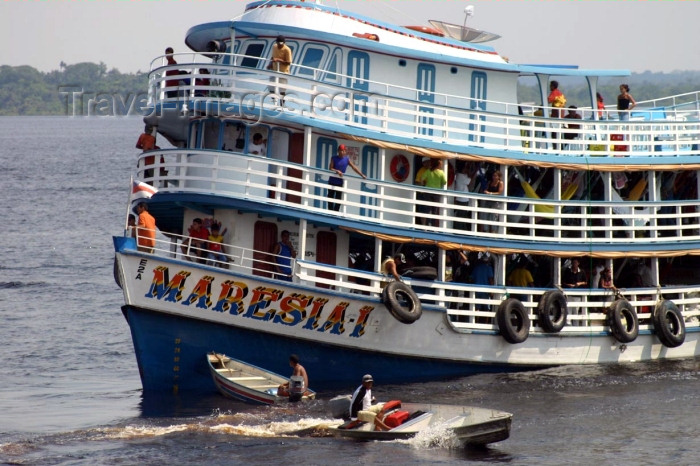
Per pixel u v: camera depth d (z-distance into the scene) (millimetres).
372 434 90750
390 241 112312
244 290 103625
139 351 103062
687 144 127750
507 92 124688
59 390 113438
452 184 119438
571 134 128875
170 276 101375
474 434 89312
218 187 108125
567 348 119750
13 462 84875
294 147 111500
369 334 109188
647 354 124688
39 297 175500
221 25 112875
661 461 85625
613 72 131875
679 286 127062
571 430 94375
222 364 105375
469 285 114688
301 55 113562
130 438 91438
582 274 122875
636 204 123000
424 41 120875
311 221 107875
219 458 85875
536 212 121125
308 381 109688
